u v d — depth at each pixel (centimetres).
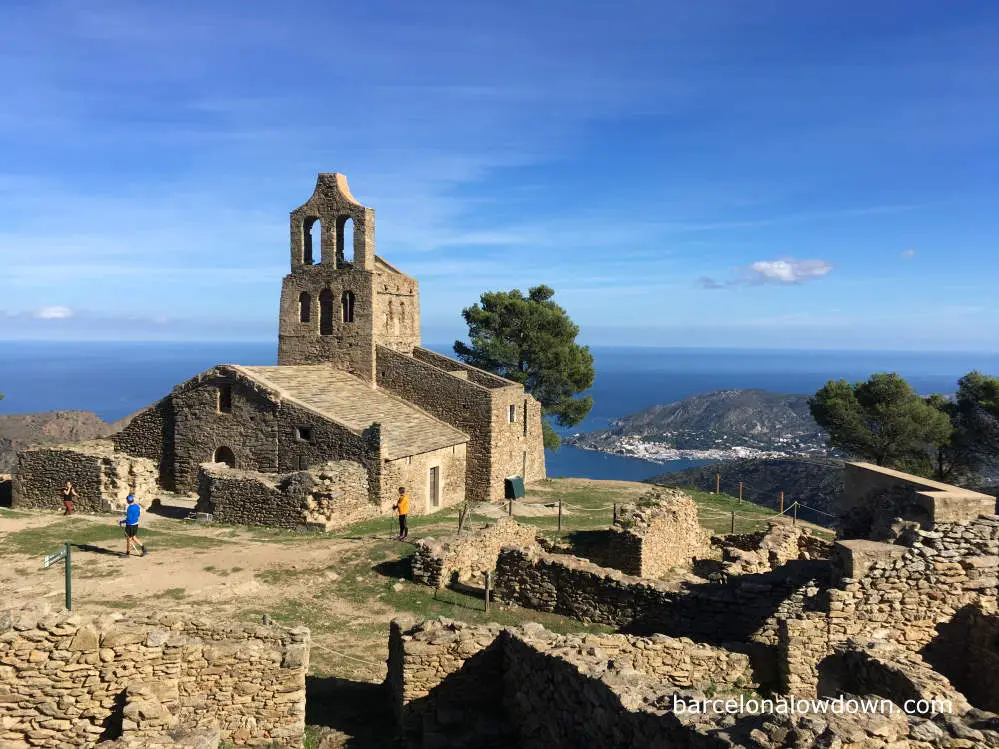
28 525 2703
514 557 1906
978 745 723
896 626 1291
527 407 4838
